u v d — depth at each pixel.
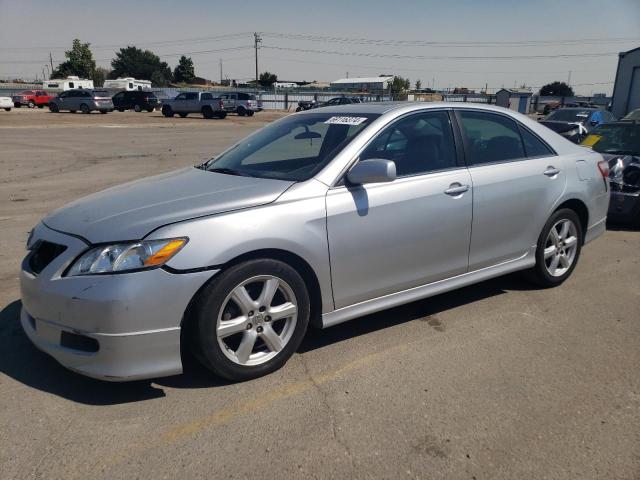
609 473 2.54
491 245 4.30
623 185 7.09
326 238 3.39
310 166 3.67
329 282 3.48
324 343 3.83
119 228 3.01
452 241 4.01
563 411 3.02
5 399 3.09
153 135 22.77
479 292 4.85
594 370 3.48
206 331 3.07
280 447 2.71
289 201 3.31
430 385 3.28
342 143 3.70
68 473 2.51
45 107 49.84
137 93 44.78
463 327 4.11
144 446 2.71
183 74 115.12
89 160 14.21
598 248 6.32
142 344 2.92
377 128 3.76
